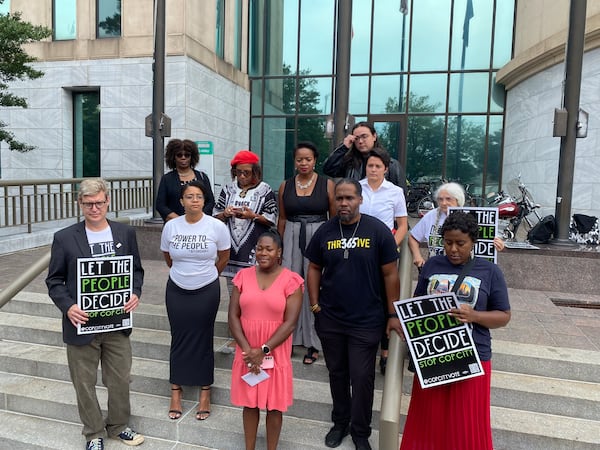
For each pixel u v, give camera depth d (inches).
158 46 282.8
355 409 109.7
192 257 120.9
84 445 125.4
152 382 142.9
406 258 129.7
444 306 91.7
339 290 108.5
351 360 108.7
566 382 131.9
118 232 115.0
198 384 126.0
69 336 111.6
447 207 125.2
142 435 129.0
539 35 398.9
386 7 503.8
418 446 98.3
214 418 128.7
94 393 118.1
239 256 144.4
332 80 535.5
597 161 327.6
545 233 226.4
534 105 401.1
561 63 358.6
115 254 113.1
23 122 474.9
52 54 463.5
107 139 462.3
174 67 425.1
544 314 175.8
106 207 112.3
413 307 92.9
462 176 498.0
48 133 472.1
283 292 110.3
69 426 134.8
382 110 513.7
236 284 114.3
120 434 124.1
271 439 112.5
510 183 391.9
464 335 91.7
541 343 146.9
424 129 504.1
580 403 122.3
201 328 124.1
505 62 477.4
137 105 452.8
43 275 227.9
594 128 327.9
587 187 334.0
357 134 135.9
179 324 123.8
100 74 456.8
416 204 458.0
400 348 104.0
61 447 124.6
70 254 109.0
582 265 202.2
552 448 113.3
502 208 276.1
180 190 162.1
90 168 482.9
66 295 109.3
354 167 139.9
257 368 106.5
